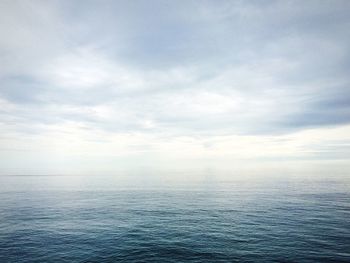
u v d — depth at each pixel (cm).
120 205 4697
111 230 2956
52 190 7444
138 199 5453
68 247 2366
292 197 5225
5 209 4328
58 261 2030
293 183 8362
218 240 2520
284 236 2589
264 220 3322
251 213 3794
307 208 4038
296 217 3425
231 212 3931
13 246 2395
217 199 5284
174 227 3073
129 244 2442
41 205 4731
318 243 2350
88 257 2111
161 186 8425
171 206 4566
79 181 11281
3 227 3109
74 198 5669
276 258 2014
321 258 1992
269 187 7262
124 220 3469
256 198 5259
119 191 7044
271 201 4819
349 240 2423
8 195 6291
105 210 4209
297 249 2203
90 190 7375
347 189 6488
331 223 3077
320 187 6981
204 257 2080
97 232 2875
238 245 2358
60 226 3155
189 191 6856
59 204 4838
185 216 3706
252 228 2941
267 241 2447
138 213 3941
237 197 5494
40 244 2453
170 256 2117
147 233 2819
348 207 4084
